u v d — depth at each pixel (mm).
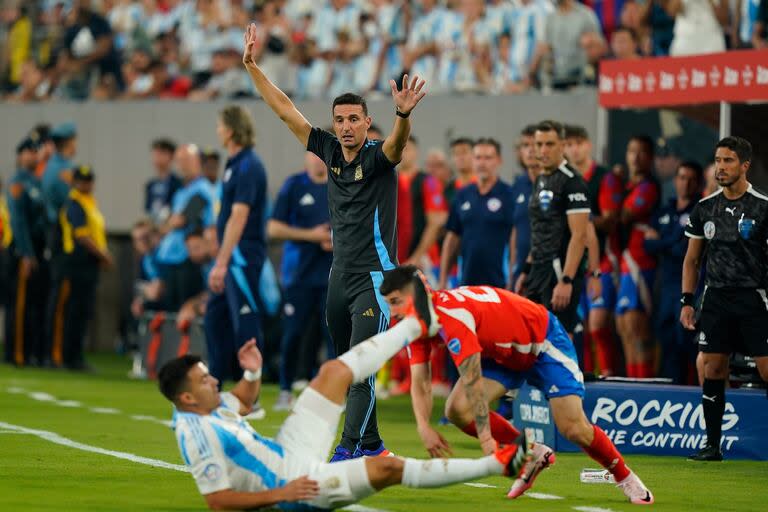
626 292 42375
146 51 70312
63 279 59125
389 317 27078
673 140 45406
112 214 67688
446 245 41000
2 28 80812
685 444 31812
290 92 63125
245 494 20062
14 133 71312
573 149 41469
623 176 42375
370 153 27047
